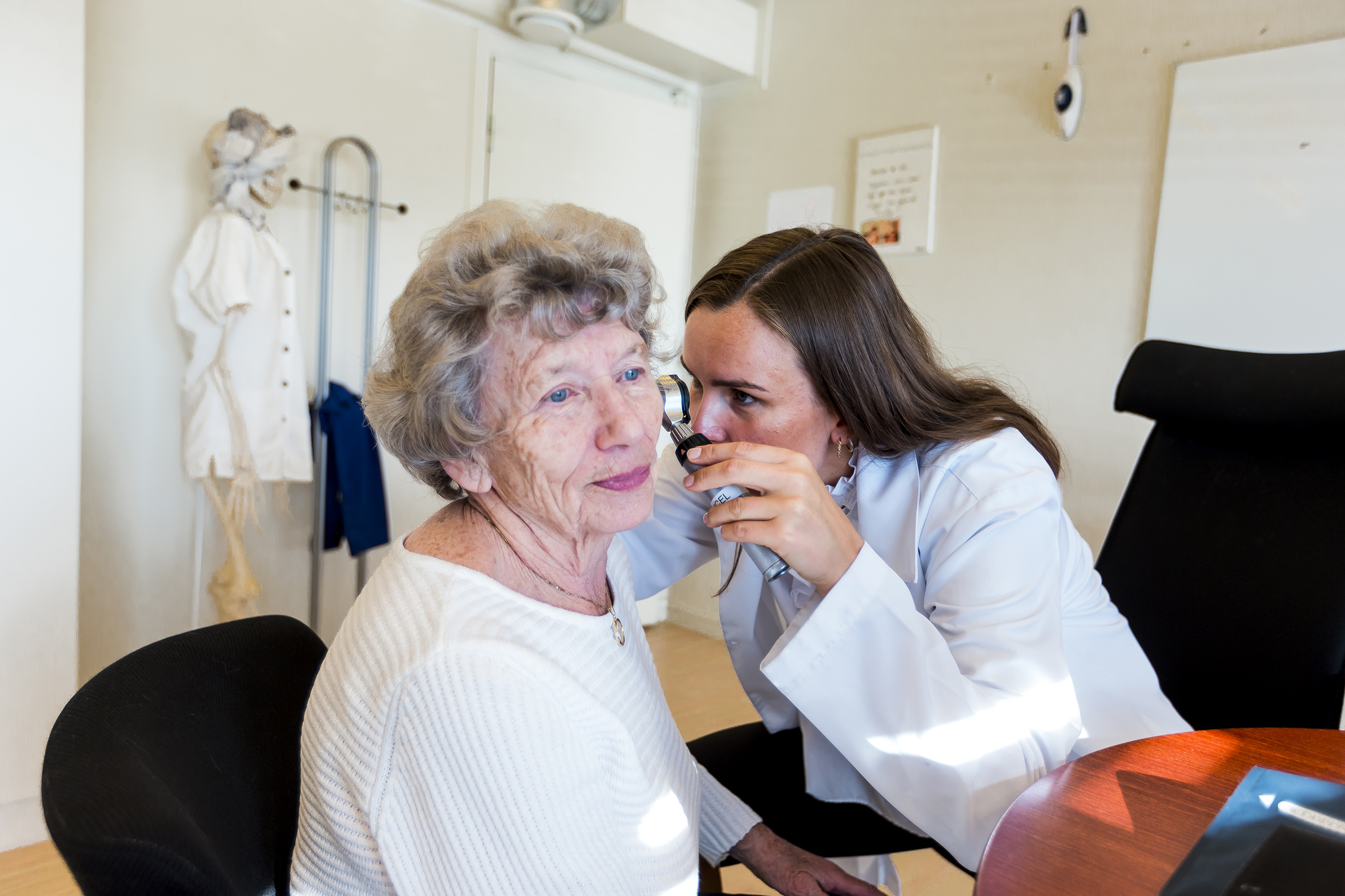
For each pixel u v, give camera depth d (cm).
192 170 228
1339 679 115
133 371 226
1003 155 246
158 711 65
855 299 96
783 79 311
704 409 102
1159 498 139
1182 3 208
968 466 99
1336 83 183
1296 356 127
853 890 93
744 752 126
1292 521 124
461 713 55
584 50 305
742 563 114
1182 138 207
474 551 68
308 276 250
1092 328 228
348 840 60
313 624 249
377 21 257
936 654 83
